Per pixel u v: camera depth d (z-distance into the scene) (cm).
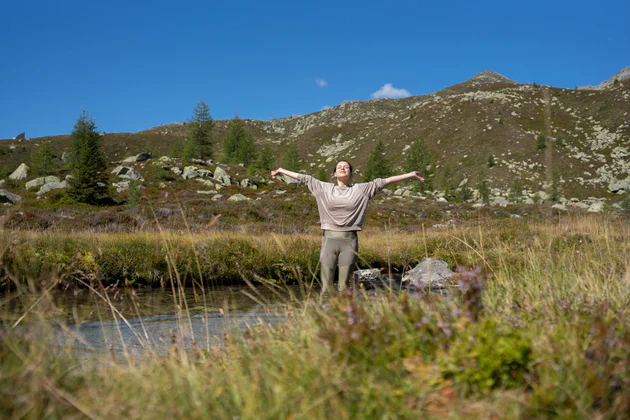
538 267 452
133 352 335
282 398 184
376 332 224
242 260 1005
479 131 10031
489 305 309
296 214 2997
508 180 7850
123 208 2978
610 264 487
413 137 11075
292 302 384
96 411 179
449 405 177
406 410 172
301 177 511
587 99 11094
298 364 220
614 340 211
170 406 183
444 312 255
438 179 8600
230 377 217
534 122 10331
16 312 382
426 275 849
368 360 210
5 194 3130
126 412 178
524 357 191
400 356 215
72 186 3478
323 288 496
